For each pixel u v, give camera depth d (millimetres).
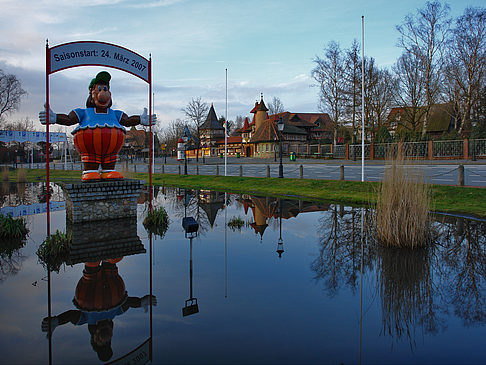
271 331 3486
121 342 3299
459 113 42031
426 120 40438
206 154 75688
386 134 40219
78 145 9695
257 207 12391
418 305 4145
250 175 25875
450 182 15641
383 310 3998
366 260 5922
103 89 9398
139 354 3059
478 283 4836
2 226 7977
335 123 48812
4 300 4363
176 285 4805
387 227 6938
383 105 47062
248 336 3385
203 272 5375
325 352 3102
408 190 6914
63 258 6219
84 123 9398
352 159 41625
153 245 7090
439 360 3000
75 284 4906
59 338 3400
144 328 3570
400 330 3539
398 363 2947
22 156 64000
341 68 46719
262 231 8391
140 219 10141
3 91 48219
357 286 4742
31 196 17109
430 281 4930
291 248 6785
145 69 9891
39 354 3107
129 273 5344
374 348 3176
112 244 7172
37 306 4172
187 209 12219
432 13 37750
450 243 6941
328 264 5727
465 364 2936
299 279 5027
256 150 60812
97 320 3789
